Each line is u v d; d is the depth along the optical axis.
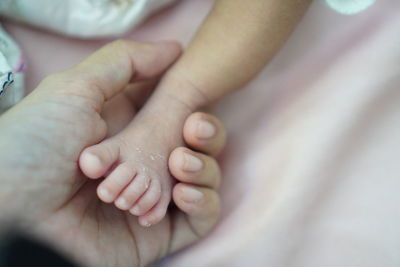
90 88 0.32
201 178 0.33
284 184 0.35
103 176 0.31
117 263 0.32
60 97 0.31
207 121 0.34
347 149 0.36
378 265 0.34
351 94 0.36
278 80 0.38
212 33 0.34
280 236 0.35
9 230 0.25
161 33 0.38
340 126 0.36
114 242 0.32
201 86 0.35
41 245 0.25
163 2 0.38
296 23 0.34
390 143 0.35
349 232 0.35
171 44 0.36
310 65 0.37
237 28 0.34
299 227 0.35
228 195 0.36
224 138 0.35
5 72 0.33
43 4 0.35
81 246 0.30
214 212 0.34
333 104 0.36
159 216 0.31
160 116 0.34
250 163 0.37
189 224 0.35
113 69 0.33
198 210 0.33
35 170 0.29
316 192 0.35
